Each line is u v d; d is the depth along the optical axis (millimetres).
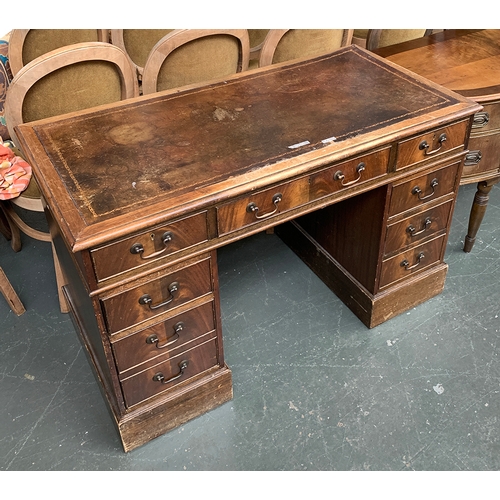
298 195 1880
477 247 2957
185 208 1640
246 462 2057
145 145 1925
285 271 2875
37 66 2133
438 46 2793
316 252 2746
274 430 2158
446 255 2918
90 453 2096
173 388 2084
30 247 3031
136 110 2127
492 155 2514
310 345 2484
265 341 2508
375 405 2232
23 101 2219
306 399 2264
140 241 1640
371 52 2525
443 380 2316
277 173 1770
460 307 2641
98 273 1622
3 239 3094
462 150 2242
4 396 2289
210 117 2076
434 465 2027
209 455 2084
